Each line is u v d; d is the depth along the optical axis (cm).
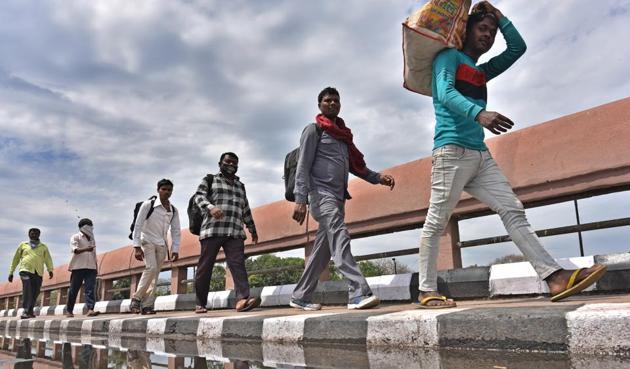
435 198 304
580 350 184
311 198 387
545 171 372
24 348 344
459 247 430
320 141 387
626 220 336
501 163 402
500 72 335
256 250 631
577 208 367
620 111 341
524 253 284
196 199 498
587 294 330
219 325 354
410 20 304
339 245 365
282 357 229
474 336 213
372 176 415
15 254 855
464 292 384
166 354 267
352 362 199
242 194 526
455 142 296
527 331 198
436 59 302
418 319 232
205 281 508
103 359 248
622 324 176
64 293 1200
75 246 741
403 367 181
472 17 316
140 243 619
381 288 439
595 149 347
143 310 622
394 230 486
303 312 370
